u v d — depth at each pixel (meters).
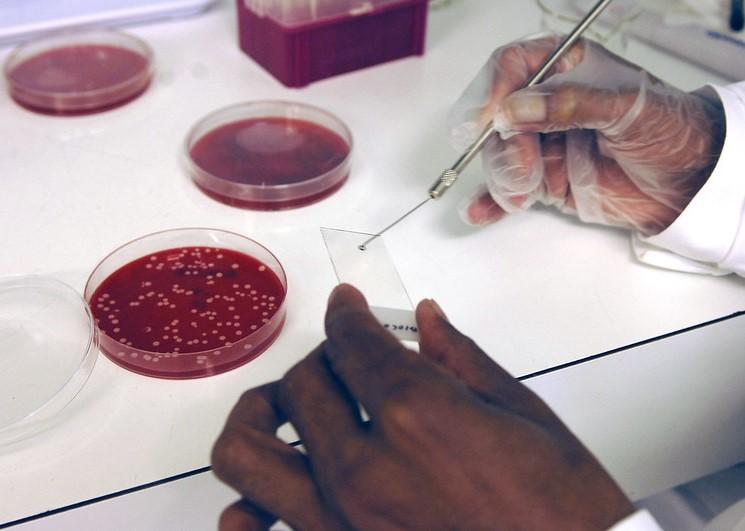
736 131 0.76
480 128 0.83
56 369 0.69
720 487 1.09
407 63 1.17
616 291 0.80
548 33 0.91
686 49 1.17
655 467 0.92
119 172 0.93
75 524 0.60
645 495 0.96
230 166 0.94
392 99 1.09
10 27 1.11
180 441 0.64
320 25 1.05
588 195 0.85
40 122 1.02
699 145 0.79
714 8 1.12
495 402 0.49
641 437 0.86
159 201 0.89
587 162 0.84
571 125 0.78
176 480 0.61
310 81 1.11
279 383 0.53
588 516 0.41
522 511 0.41
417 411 0.43
